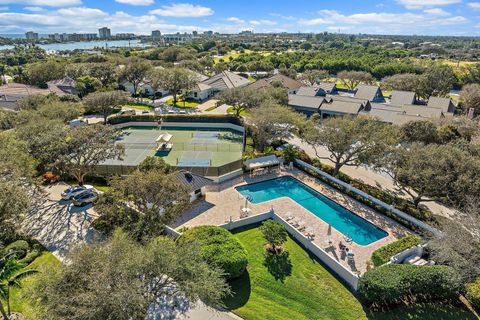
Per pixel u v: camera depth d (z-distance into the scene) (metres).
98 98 54.16
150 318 17.77
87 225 27.09
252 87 72.12
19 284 17.11
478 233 20.80
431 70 80.50
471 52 194.75
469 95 63.22
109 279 13.92
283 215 29.30
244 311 18.67
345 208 30.94
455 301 19.33
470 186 24.66
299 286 20.75
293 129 46.91
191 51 153.38
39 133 34.16
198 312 18.38
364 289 19.20
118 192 25.66
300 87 83.19
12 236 23.88
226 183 35.69
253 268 22.22
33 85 83.25
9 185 22.42
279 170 39.09
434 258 21.39
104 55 125.94
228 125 58.66
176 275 16.23
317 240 25.80
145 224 23.44
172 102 76.44
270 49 190.62
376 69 104.94
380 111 57.00
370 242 26.39
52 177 35.28
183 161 42.47
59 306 13.07
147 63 87.44
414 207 29.33
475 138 39.97
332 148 35.00
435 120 46.91
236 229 27.09
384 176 38.34
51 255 23.12
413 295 19.67
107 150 35.97
